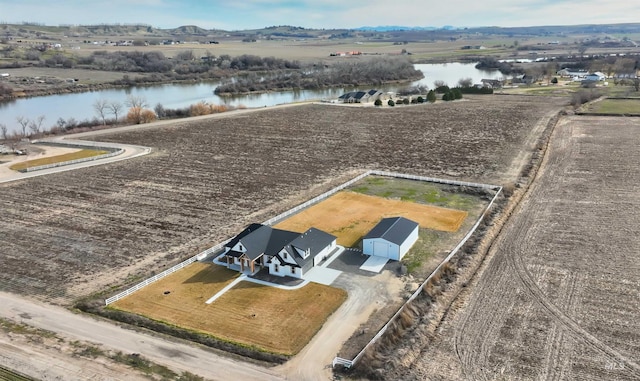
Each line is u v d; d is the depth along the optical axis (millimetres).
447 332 31984
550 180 61812
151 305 36031
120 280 39812
